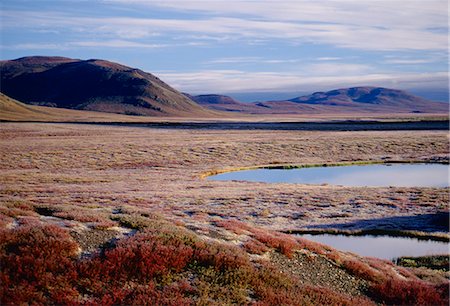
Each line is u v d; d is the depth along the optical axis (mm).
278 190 49656
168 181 57250
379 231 32375
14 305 12195
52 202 34969
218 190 49250
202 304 13461
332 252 21094
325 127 179000
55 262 14430
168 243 17078
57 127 168875
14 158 78125
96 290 13664
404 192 48500
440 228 33156
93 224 18484
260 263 17547
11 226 17500
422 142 105375
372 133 140500
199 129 170250
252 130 164000
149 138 124000
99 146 99500
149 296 13609
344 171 70500
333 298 15461
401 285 17891
